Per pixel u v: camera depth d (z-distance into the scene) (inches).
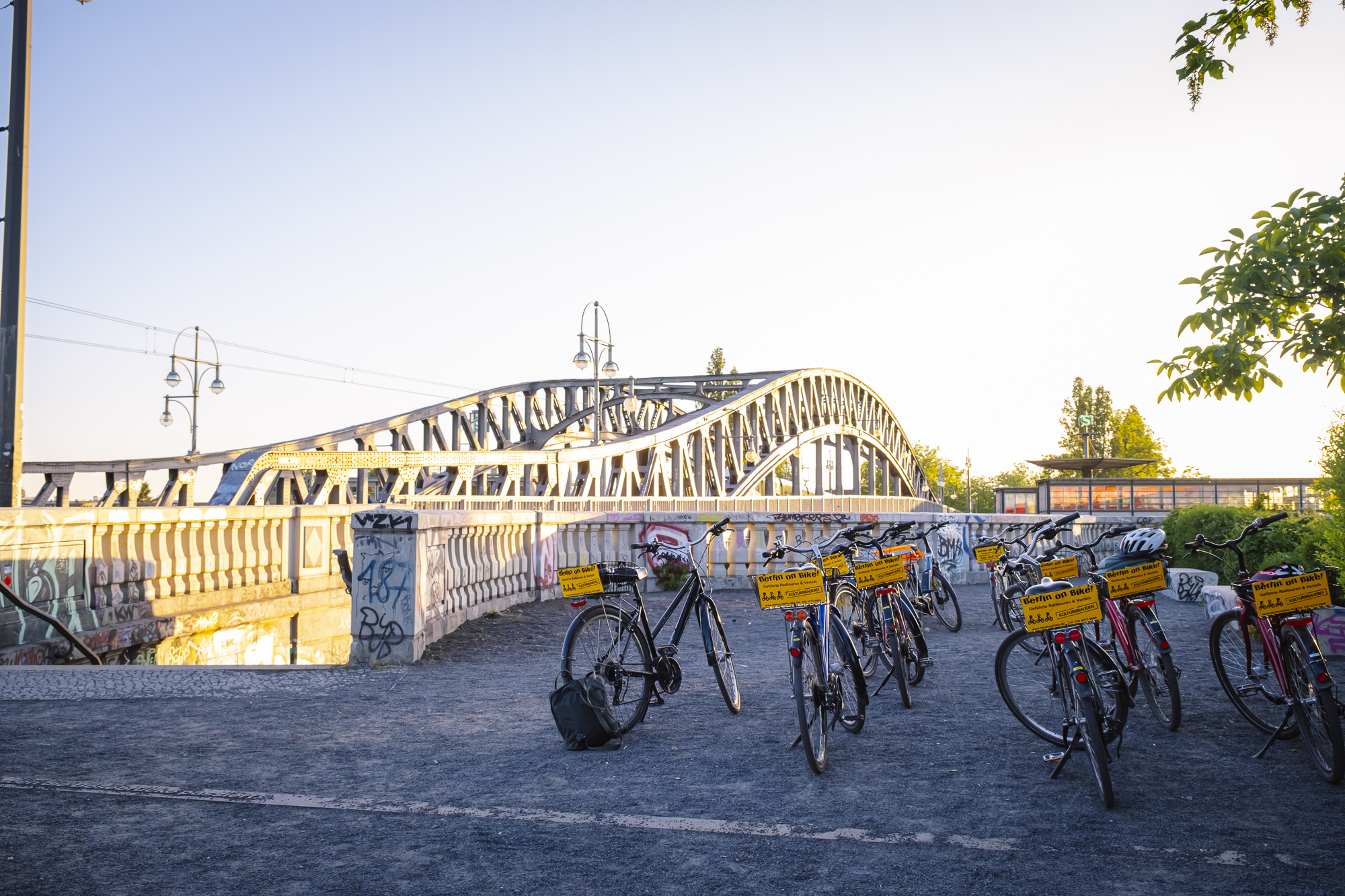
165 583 362.6
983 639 373.4
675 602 236.1
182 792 171.5
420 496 1277.1
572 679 212.2
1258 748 203.6
